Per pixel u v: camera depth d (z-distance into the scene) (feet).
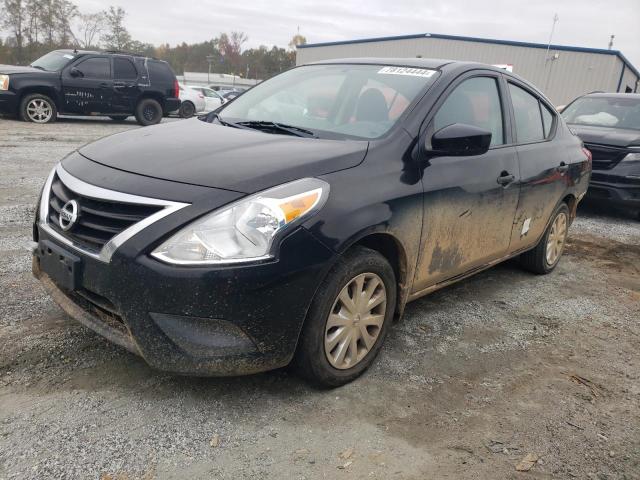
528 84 15.19
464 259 11.94
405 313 13.01
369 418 8.76
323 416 8.66
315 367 8.86
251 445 7.86
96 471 7.08
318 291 8.55
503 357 11.32
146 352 7.84
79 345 9.90
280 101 12.62
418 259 10.48
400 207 9.55
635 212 28.63
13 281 12.45
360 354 9.72
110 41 179.42
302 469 7.48
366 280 9.45
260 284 7.75
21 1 156.87
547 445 8.53
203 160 8.77
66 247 8.41
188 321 7.71
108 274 7.84
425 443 8.30
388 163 9.73
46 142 34.47
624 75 111.55
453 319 12.96
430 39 106.01
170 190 7.98
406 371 10.32
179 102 53.31
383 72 12.20
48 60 48.37
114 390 8.77
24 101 45.14
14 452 7.25
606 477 7.95
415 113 10.66
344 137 10.43
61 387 8.70
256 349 8.01
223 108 13.37
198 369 7.78
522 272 17.15
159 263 7.57
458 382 10.14
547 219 15.57
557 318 13.70
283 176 8.38
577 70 99.66
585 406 9.73
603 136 25.94
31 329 10.32
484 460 8.04
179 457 7.48
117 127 48.32
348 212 8.63
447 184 10.69
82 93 47.16
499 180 12.34
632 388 10.52
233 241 7.68
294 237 7.98
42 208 9.38
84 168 9.10
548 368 11.03
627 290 16.40
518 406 9.54
